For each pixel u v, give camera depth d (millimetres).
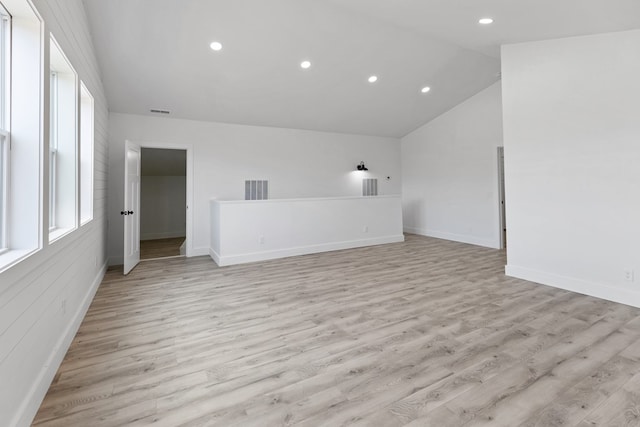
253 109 5684
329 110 6207
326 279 4160
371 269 4652
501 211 6152
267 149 6477
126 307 3223
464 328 2689
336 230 6105
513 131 4051
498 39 3852
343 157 7496
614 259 3258
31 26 1884
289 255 5555
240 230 5117
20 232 1822
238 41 3975
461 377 2000
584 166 3438
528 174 3936
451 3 3025
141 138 5340
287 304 3277
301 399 1811
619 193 3203
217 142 5949
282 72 4738
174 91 4820
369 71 5043
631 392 1835
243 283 4012
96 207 3826
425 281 4035
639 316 2883
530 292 3561
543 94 3748
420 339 2506
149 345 2447
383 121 7129
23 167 1839
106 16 3367
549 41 3668
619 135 3184
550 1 2752
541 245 3854
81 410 1728
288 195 6758
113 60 4023
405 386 1916
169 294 3607
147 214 7691
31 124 1860
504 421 1617
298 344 2449
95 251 3744
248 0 3395
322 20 3812
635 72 3072
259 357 2270
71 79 2783
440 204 7340
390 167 8227
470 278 4145
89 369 2121
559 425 1587
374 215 6598
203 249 5801
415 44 4523
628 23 2967
